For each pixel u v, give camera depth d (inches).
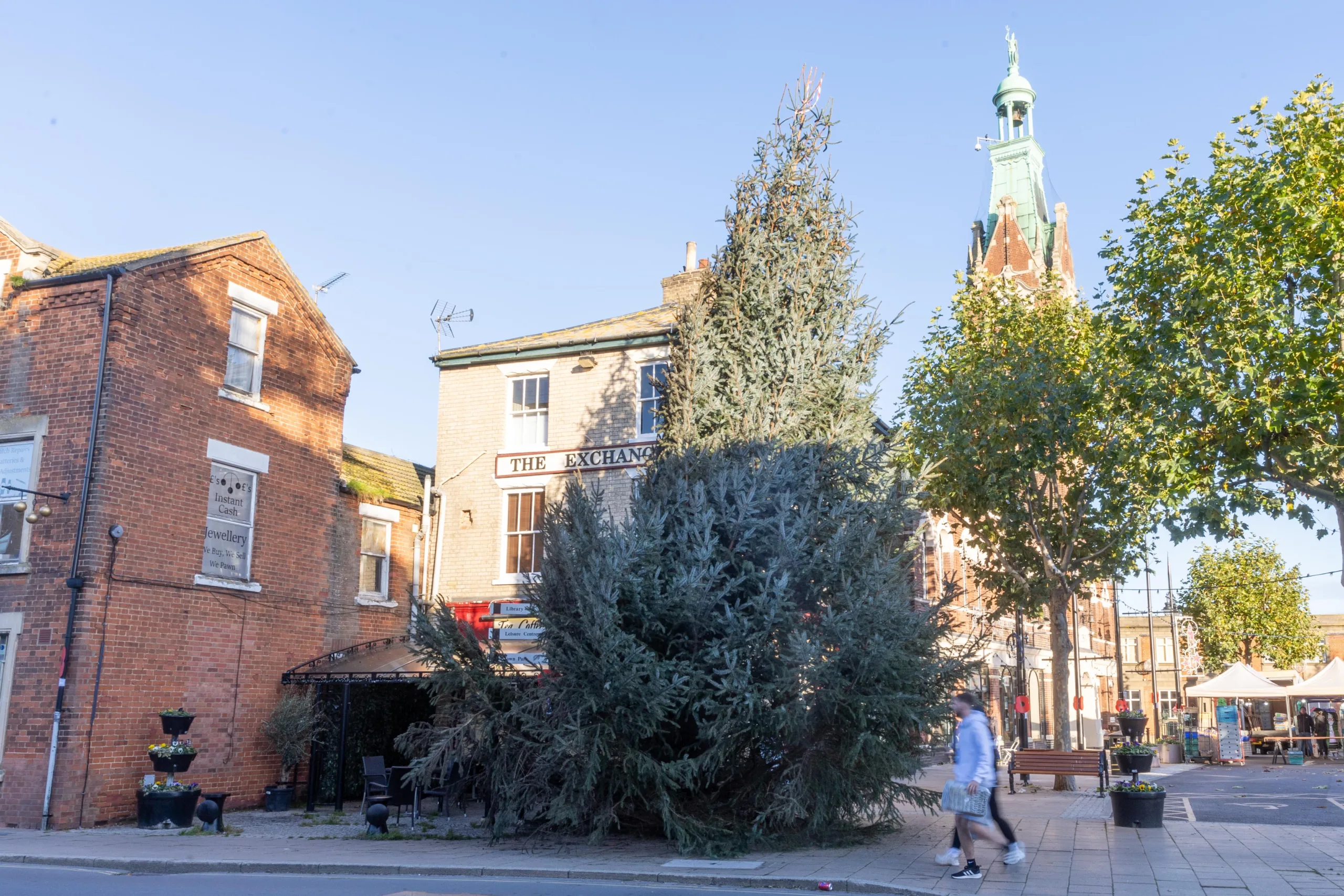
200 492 741.9
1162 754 1540.4
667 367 693.3
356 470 941.8
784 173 693.3
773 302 661.9
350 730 826.2
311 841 587.8
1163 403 655.1
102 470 671.1
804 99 708.0
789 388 646.5
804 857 514.0
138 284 708.7
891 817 588.4
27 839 585.6
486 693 562.9
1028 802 807.1
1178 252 673.0
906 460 751.1
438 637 568.1
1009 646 1520.7
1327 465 596.4
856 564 558.3
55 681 645.3
